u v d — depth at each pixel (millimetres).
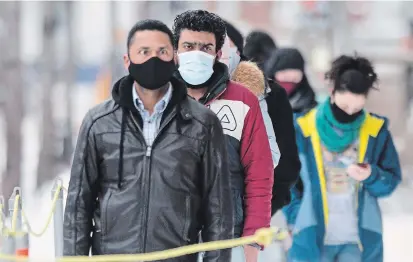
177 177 12109
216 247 11531
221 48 14398
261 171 14211
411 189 52094
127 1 92188
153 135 12211
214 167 12367
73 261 11750
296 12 108438
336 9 91312
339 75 17328
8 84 43312
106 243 12234
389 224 40250
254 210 14180
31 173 55406
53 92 55969
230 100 14203
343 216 17469
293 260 17656
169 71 12102
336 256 17594
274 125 15953
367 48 85812
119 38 77562
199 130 12242
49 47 56906
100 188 12438
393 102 70438
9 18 44031
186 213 12195
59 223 14523
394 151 17734
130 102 12133
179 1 102375
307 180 17547
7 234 14133
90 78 109562
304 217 17500
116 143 12180
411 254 32906
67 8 64812
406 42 83812
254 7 135625
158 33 12094
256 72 15477
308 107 20719
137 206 12094
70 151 63438
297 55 20812
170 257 12125
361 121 17484
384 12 130000
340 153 17531
